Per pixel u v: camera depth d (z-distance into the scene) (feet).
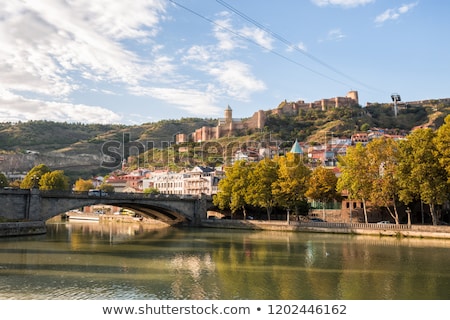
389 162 284.41
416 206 347.36
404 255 191.42
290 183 332.39
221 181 390.21
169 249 219.00
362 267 162.50
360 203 367.45
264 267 163.22
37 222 279.69
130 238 281.33
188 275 147.23
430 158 253.03
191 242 254.06
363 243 238.89
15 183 618.85
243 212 416.26
